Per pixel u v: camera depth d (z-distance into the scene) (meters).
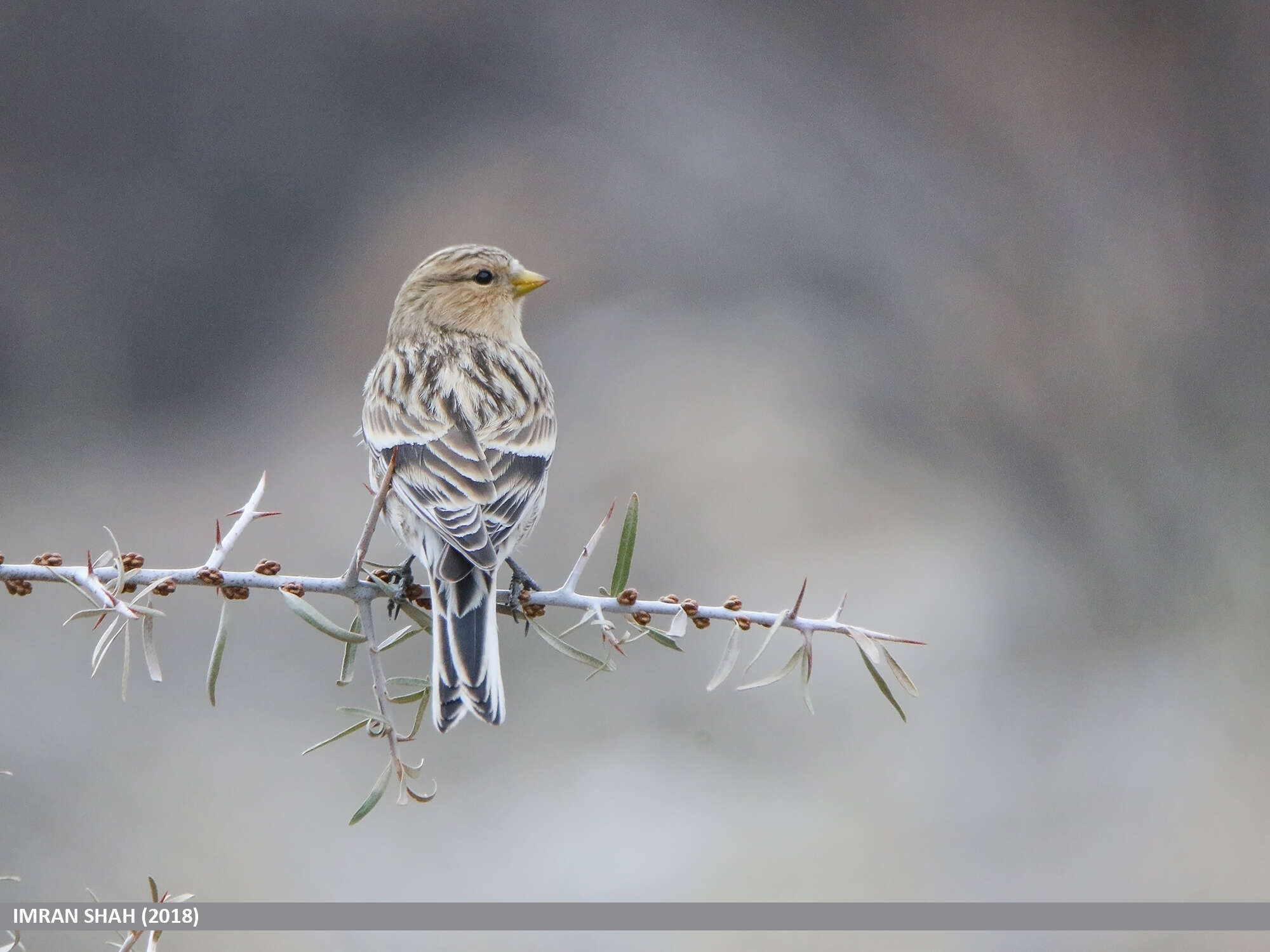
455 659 5.02
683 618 4.81
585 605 5.11
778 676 4.77
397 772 4.59
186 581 4.74
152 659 4.48
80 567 4.68
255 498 4.88
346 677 4.70
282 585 4.86
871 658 4.71
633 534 4.96
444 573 5.37
